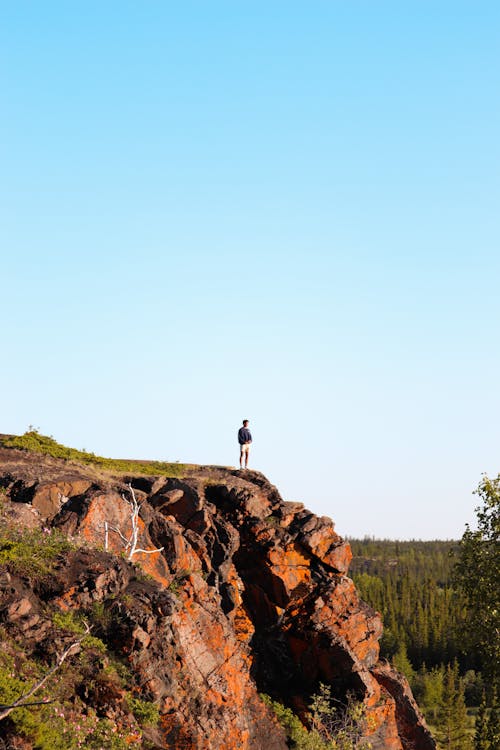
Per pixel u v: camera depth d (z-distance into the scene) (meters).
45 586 23.12
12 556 23.41
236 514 36.47
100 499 29.95
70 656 21.23
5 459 33.59
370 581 179.38
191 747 23.38
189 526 34.81
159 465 41.38
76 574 24.09
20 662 20.00
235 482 38.88
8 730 17.02
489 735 35.50
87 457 38.47
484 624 36.28
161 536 32.06
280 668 35.84
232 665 30.05
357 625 37.12
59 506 29.42
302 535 37.06
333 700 35.16
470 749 80.19
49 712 18.70
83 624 22.86
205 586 32.00
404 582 173.62
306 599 36.56
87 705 20.52
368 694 35.19
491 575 36.34
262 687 34.56
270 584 36.00
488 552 37.19
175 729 23.30
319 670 35.72
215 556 34.81
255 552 36.28
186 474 39.78
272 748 30.31
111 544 29.47
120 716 21.03
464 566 37.38
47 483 29.55
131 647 22.88
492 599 36.38
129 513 31.11
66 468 33.75
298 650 36.06
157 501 34.62
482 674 37.16
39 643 21.02
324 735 33.41
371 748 32.97
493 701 36.56
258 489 38.62
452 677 107.19
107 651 22.66
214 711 26.81
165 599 24.88
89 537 28.75
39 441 37.78
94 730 19.67
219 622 30.86
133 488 35.03
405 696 38.12
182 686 25.88
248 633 34.91
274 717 31.84
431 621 141.50
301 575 36.81
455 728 83.88
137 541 30.84
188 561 32.59
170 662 24.14
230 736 26.69
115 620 23.36
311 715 34.00
